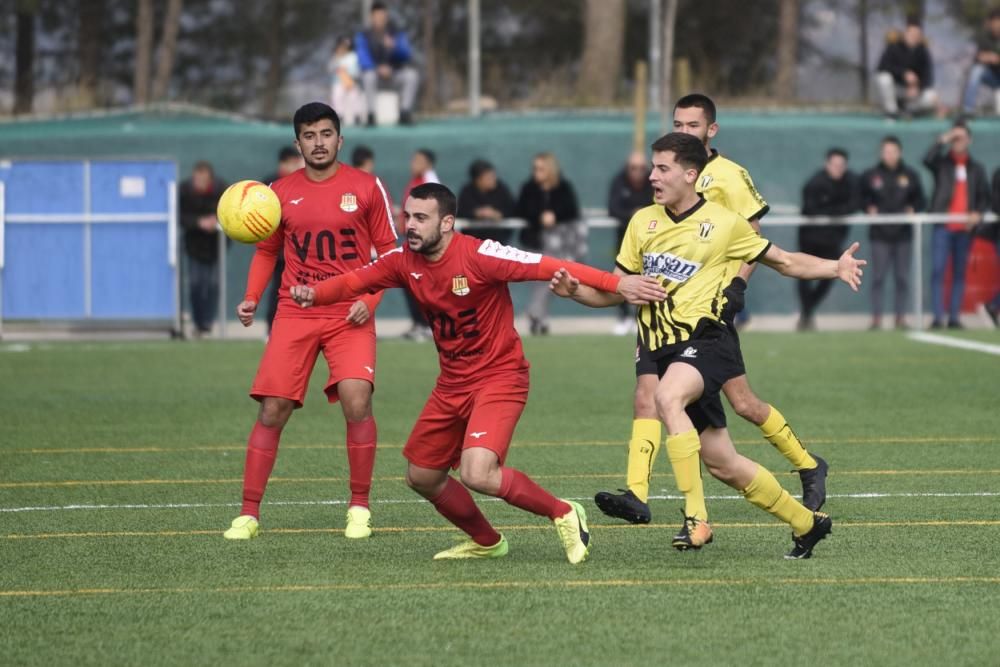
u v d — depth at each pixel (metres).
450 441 23.11
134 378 49.56
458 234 22.67
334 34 141.75
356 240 26.48
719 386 23.06
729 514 27.12
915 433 36.88
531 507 22.83
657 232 23.58
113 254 62.84
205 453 34.59
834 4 138.12
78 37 139.25
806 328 66.81
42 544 24.48
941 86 127.19
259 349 59.09
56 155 76.56
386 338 64.56
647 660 17.66
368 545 24.56
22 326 64.25
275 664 17.59
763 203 26.80
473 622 19.31
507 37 144.00
